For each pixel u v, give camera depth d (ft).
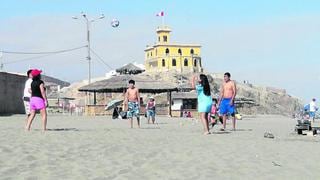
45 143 36.09
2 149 31.83
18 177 22.95
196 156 31.35
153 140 41.01
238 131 58.59
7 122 73.87
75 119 101.50
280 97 500.33
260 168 27.17
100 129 57.16
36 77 50.06
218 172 25.64
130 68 169.37
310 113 123.44
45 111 50.21
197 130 58.49
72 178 23.12
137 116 64.23
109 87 152.46
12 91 134.10
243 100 224.33
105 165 27.02
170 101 163.12
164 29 483.10
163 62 479.41
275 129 67.31
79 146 34.86
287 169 26.96
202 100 50.39
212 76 461.78
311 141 43.70
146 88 151.43
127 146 35.81
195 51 487.20
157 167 26.78
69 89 367.45
